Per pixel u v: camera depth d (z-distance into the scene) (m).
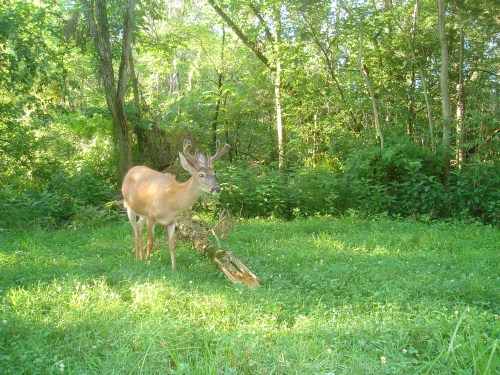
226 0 16.92
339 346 4.12
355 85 16.95
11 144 12.55
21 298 5.18
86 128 15.75
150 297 5.31
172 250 7.02
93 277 6.23
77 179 12.95
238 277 6.38
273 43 17.11
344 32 15.92
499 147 13.88
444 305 5.27
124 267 6.85
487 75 17.42
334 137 16.72
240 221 11.52
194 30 19.80
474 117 13.80
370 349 4.12
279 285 6.14
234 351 3.92
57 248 8.43
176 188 7.07
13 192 12.56
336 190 12.92
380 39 17.25
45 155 14.29
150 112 16.03
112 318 4.69
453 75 17.12
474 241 9.45
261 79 19.58
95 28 13.13
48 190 12.77
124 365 3.70
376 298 5.60
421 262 7.41
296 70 16.45
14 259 7.27
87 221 11.40
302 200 12.92
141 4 14.50
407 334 4.38
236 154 21.23
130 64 15.45
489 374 3.31
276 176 13.31
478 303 5.50
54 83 14.90
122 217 11.91
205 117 20.50
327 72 17.02
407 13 16.88
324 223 11.16
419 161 13.13
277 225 10.91
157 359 3.83
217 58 20.84
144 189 7.38
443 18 13.80
